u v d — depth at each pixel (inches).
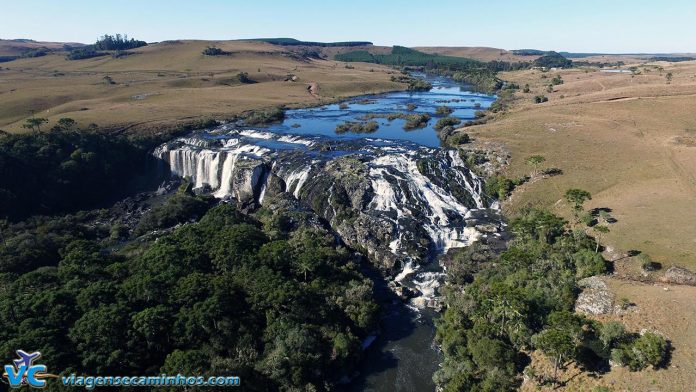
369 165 4916.3
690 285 2640.3
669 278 2714.1
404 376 2596.0
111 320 2289.6
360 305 2987.2
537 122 6422.2
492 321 2667.3
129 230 4483.3
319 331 2736.2
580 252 3063.5
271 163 5177.2
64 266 3002.0
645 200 3759.8
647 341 2095.2
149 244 3740.2
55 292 2522.1
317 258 3213.6
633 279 2792.8
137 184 5846.5
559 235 3440.0
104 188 5536.4
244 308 2704.2
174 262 2908.5
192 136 6501.0
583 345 2252.7
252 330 2608.3
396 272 3681.1
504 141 5634.8
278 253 3134.8
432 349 2817.4
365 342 2861.7
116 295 2566.4
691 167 4311.0
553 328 2305.6
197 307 2485.2
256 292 2746.1
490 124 6678.2
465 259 3545.8
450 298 3085.6
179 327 2388.0
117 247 4087.1
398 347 2839.6
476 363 2461.9
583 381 2140.7
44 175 5088.6
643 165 4517.7
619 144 5226.4
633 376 2057.1
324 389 2438.5
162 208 4697.3
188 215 4638.3
